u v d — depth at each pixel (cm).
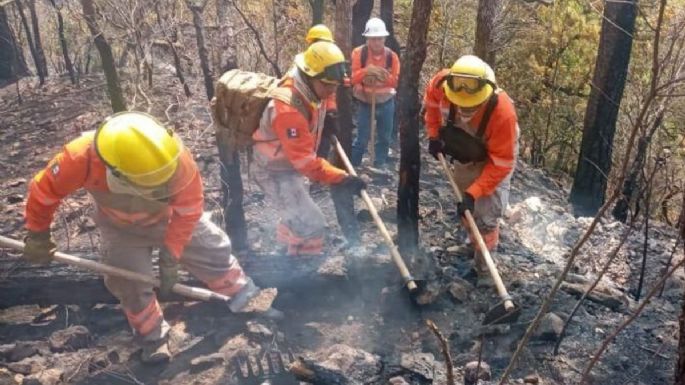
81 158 308
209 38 865
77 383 356
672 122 666
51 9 1166
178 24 904
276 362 367
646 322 411
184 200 326
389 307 407
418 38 381
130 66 957
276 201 429
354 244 478
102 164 310
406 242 439
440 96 417
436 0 1048
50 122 866
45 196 315
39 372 359
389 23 737
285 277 419
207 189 598
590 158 727
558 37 1056
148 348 372
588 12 1032
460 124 400
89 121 844
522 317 402
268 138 405
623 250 514
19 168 720
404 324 403
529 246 520
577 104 1098
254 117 398
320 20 705
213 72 764
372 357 356
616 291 434
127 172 296
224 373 361
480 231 431
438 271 438
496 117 379
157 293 408
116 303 416
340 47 536
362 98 640
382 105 649
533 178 800
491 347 380
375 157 680
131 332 398
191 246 373
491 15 614
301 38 945
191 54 1005
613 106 710
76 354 377
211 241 375
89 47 1088
